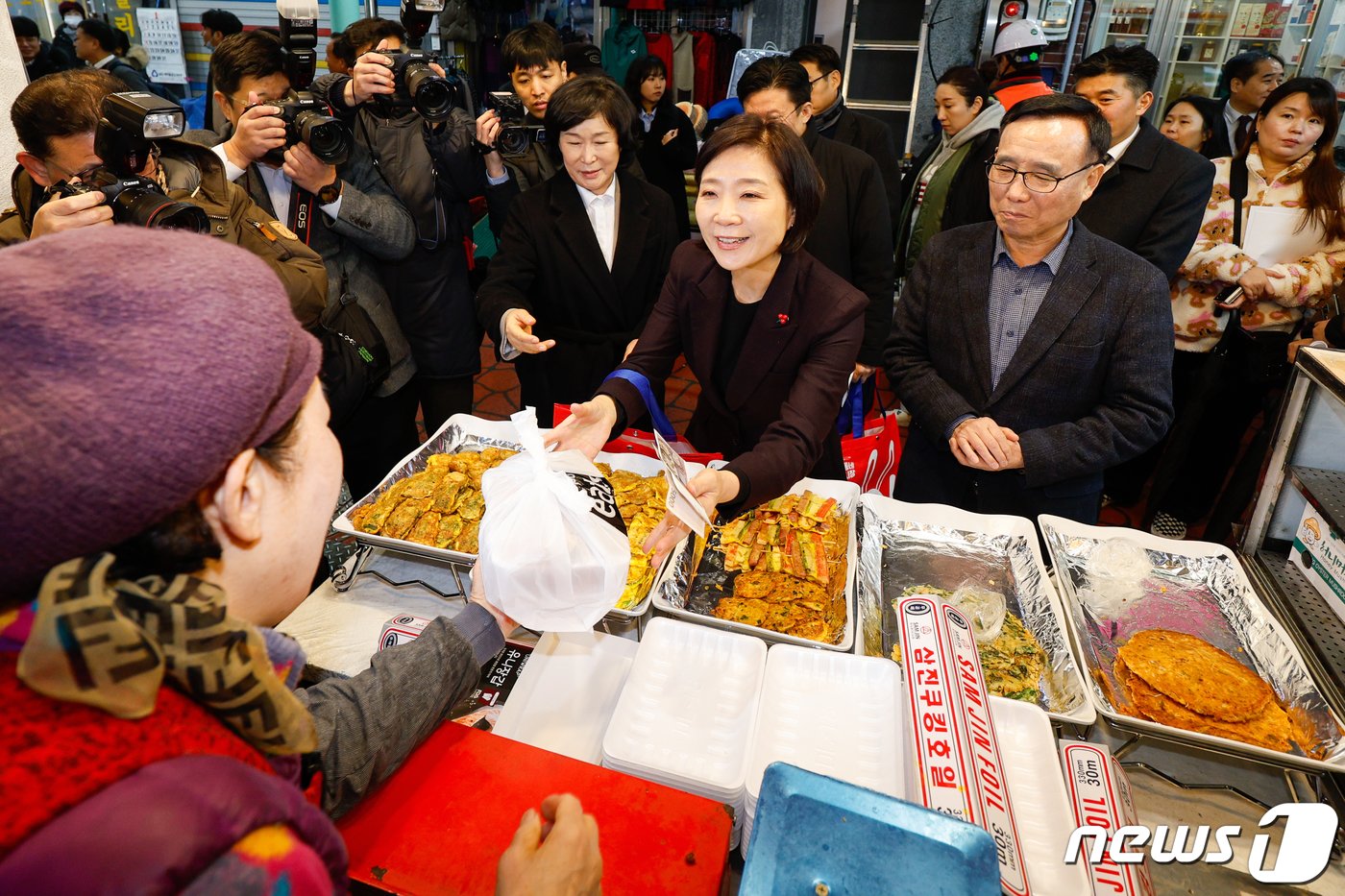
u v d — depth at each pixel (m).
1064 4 4.50
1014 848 0.72
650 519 1.36
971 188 2.91
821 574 1.26
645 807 0.75
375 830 0.73
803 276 1.32
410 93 2.01
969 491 1.74
